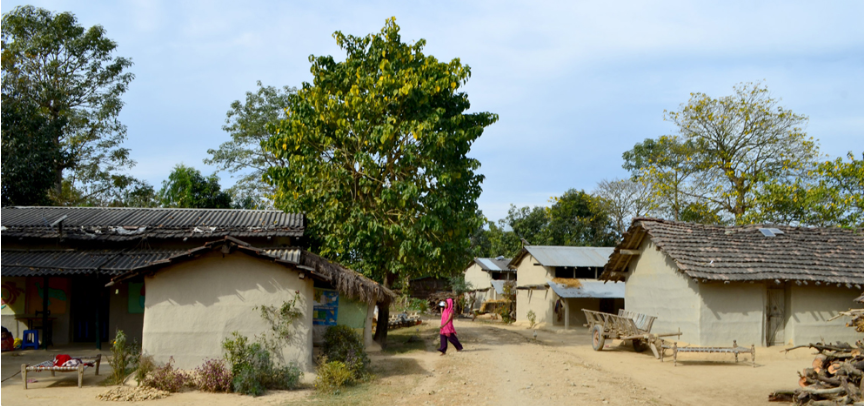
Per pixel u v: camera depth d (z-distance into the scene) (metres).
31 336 15.15
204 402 9.59
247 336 11.26
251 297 11.38
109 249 16.25
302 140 18.48
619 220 50.72
